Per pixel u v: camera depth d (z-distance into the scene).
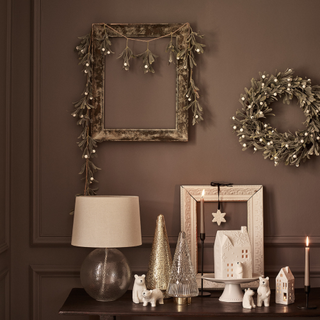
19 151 1.92
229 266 1.63
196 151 1.94
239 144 1.94
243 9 1.95
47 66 1.94
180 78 1.92
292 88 1.92
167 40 1.94
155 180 1.94
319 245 1.93
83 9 1.95
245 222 1.91
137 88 1.94
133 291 1.62
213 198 1.90
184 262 1.60
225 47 1.96
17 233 1.92
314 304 1.61
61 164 1.93
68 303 1.60
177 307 1.55
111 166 1.94
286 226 1.93
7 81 1.87
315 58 1.94
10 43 1.91
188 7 1.96
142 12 1.95
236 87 1.95
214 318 1.92
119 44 1.94
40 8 1.94
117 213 1.55
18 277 1.91
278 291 1.63
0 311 1.80
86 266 1.63
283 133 1.94
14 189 1.92
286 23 1.94
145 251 1.93
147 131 1.91
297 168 1.95
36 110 1.93
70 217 1.92
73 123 1.94
